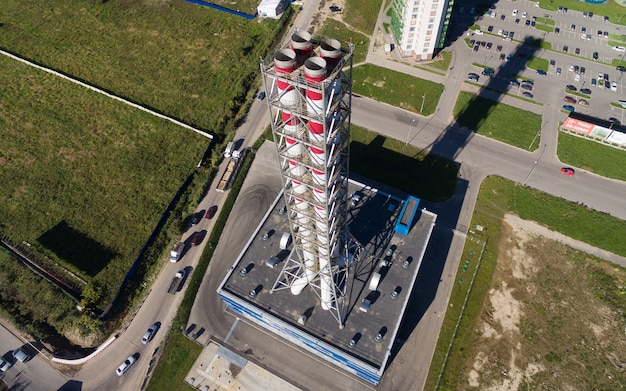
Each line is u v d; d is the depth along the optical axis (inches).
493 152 3203.7
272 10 4256.9
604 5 4372.5
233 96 3612.2
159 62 3922.2
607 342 2349.9
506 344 2347.4
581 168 3110.2
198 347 2348.7
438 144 3255.4
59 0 4557.1
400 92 3624.5
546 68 3789.4
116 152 3248.0
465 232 2778.1
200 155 3213.6
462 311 2454.5
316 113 1389.0
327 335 2106.3
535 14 4315.9
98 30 4242.1
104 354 2338.8
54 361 2329.0
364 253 2399.1
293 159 1614.2
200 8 4458.7
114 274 2630.4
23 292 2549.2
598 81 3668.8
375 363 1996.8
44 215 2898.6
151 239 2763.3
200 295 2541.8
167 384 2236.7
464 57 3895.2
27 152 3248.0
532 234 2775.6
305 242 2033.7
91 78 3791.8
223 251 2723.9
